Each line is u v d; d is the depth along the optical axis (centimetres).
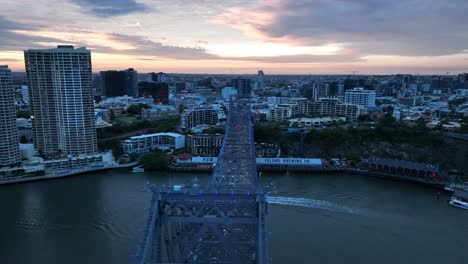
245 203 5906
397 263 11012
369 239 12456
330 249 11706
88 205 15600
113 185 18688
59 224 13625
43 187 18600
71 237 12556
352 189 18125
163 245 5769
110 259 11106
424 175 19725
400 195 17225
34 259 11125
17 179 19475
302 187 18275
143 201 15988
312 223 13650
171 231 6172
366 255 11412
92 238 12450
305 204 15675
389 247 11938
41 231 13050
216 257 6259
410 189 18275
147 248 5025
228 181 9619
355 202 16100
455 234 12950
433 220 14175
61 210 15075
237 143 15088
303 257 11188
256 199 5784
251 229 6475
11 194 17438
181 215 5778
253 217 5759
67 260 11069
